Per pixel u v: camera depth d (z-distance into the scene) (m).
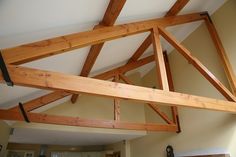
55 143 7.81
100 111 6.00
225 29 4.02
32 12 2.05
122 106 6.56
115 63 5.23
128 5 3.12
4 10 1.82
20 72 1.77
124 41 4.23
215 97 4.06
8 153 7.61
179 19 4.25
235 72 3.64
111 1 2.67
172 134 5.12
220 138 3.72
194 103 2.73
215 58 4.18
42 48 2.25
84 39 2.69
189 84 4.89
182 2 3.92
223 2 4.15
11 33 2.16
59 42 2.44
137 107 6.77
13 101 3.82
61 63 3.45
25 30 2.24
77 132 5.35
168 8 4.04
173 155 4.88
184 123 4.77
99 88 2.12
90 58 3.74
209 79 3.38
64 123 3.89
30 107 4.11
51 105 5.33
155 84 6.60
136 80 7.33
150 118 6.43
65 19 2.50
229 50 3.85
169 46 5.84
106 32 2.99
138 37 4.48
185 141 4.62
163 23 3.97
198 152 4.16
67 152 8.41
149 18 3.87
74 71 4.12
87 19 2.79
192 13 4.49
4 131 4.38
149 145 5.98
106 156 8.02
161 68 3.13
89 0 2.45
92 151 8.48
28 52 2.10
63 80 1.95
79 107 5.82
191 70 4.92
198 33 4.80
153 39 3.62
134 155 6.67
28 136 5.96
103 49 3.99
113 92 2.20
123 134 5.89
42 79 1.84
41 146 8.21
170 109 5.43
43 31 2.44
